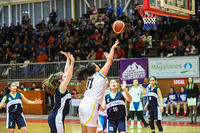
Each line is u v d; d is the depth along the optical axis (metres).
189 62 13.52
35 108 16.05
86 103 5.05
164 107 14.02
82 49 17.28
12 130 7.45
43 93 15.93
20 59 18.16
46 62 16.17
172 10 8.76
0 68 17.30
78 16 24.42
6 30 22.58
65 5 24.81
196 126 10.91
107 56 5.18
